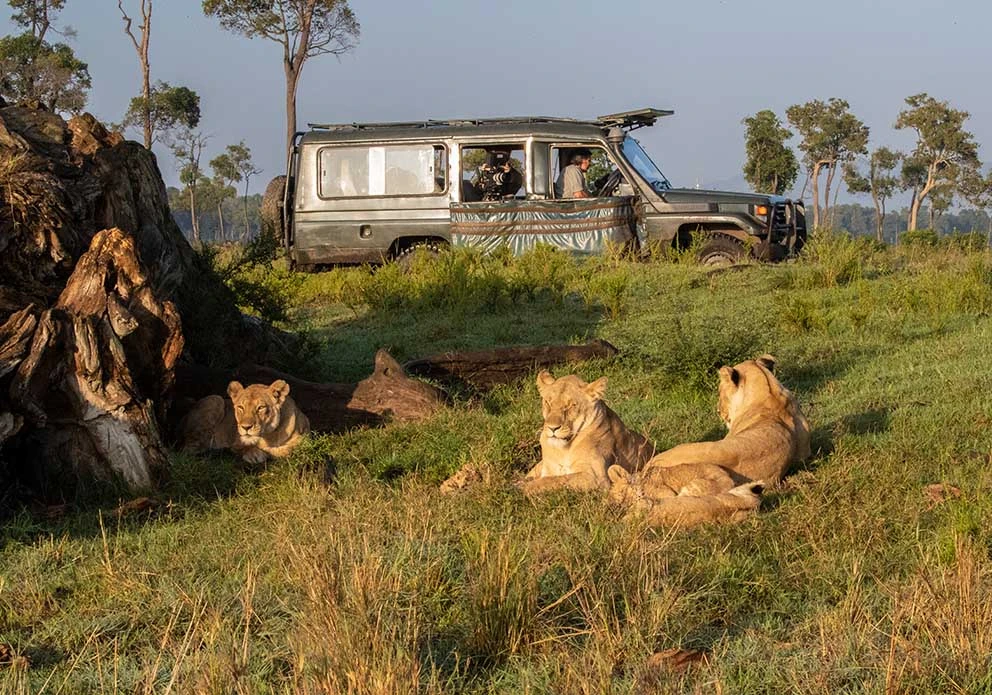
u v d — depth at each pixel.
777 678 4.29
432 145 19.81
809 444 7.58
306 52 51.44
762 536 5.89
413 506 6.41
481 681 4.48
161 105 62.72
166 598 5.34
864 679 4.27
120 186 9.28
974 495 6.29
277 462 8.16
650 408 9.50
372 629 4.47
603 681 4.17
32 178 8.28
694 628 4.91
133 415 7.46
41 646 4.92
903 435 7.95
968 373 9.79
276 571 5.57
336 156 20.08
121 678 4.52
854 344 12.02
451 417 9.00
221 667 4.35
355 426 9.09
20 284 8.05
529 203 19.50
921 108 76.69
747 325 10.83
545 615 4.93
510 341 13.67
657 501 6.18
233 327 10.78
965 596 4.58
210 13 50.25
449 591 5.28
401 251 20.03
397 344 13.30
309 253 20.19
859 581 5.18
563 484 6.97
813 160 82.44
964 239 20.89
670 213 19.39
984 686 4.12
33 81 53.88
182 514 6.89
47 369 7.25
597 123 20.47
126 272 7.95
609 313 15.17
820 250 17.83
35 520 6.77
